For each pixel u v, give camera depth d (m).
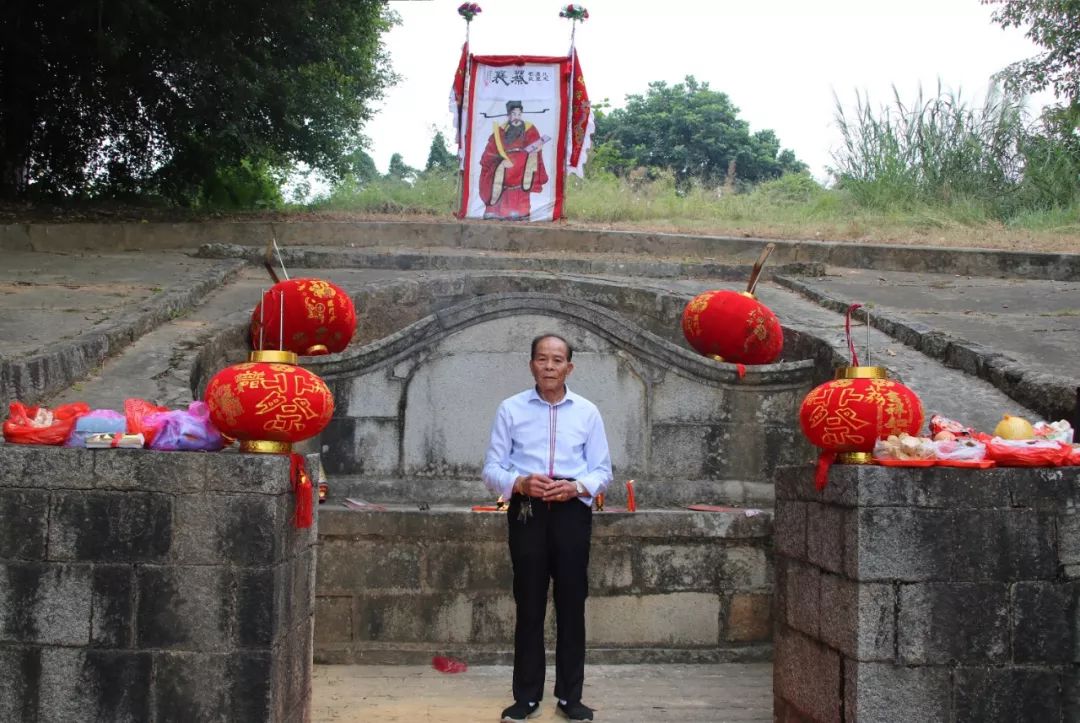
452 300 9.45
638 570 6.09
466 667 5.82
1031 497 3.74
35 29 14.57
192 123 15.47
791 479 4.45
